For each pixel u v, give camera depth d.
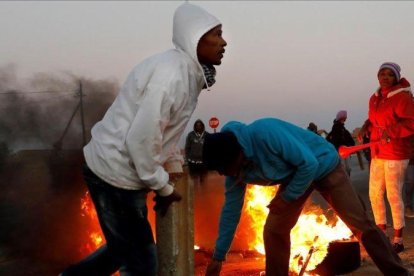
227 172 3.25
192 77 2.57
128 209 2.60
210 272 3.60
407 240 5.64
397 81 5.07
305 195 3.51
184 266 2.97
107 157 2.52
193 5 2.69
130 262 2.64
